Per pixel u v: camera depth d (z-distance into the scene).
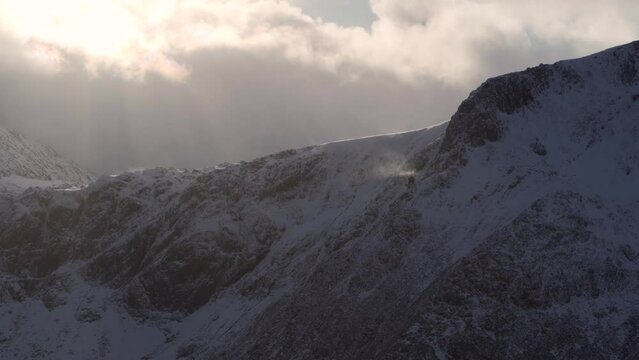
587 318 167.88
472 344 165.88
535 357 164.25
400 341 169.62
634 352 162.75
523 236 178.00
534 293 170.50
